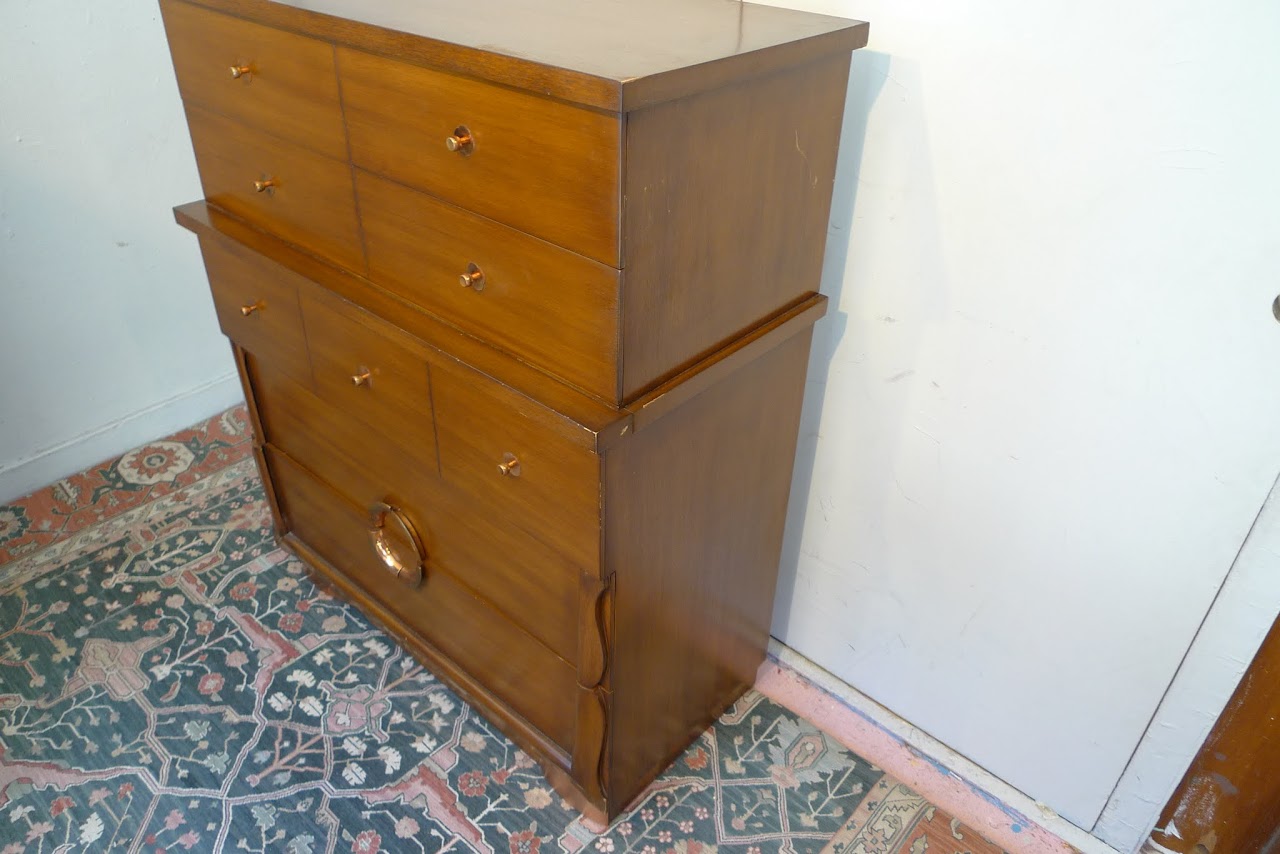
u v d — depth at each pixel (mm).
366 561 1623
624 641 1190
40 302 1933
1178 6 889
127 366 2133
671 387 1004
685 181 896
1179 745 1245
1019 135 1042
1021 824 1444
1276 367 969
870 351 1305
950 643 1439
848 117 1170
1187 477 1082
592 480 995
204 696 1597
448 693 1611
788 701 1636
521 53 845
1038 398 1167
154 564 1874
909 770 1523
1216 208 944
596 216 856
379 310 1150
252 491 2086
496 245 982
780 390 1264
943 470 1311
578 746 1318
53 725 1541
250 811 1413
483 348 1066
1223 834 1312
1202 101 911
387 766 1486
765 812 1439
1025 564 1286
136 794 1435
